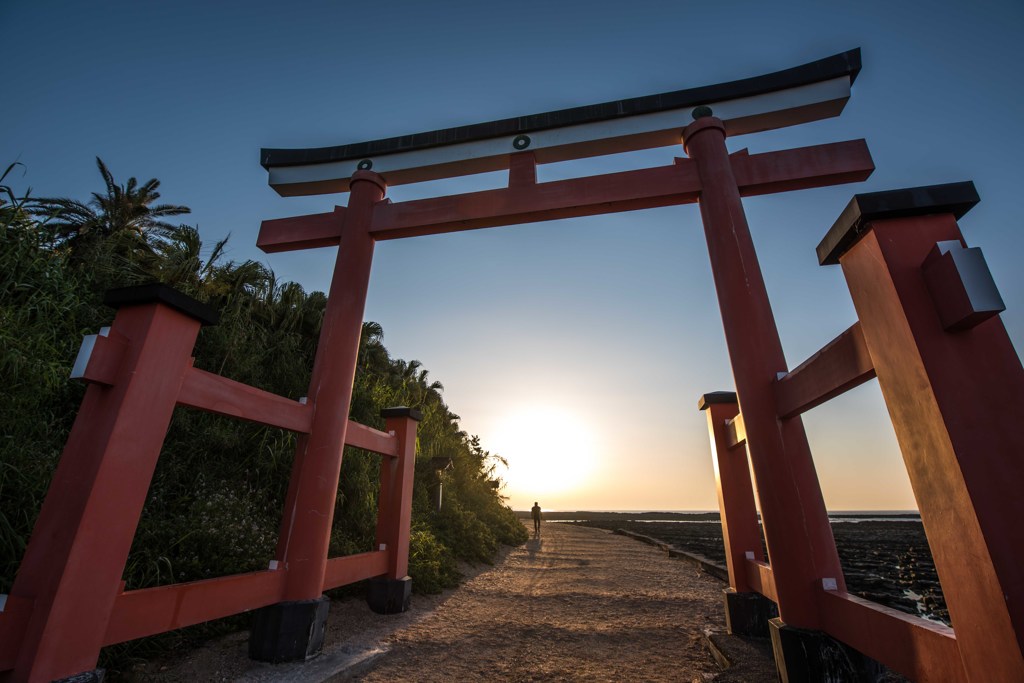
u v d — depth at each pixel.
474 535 9.65
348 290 4.97
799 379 3.09
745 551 4.60
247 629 4.16
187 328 3.04
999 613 1.50
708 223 4.45
